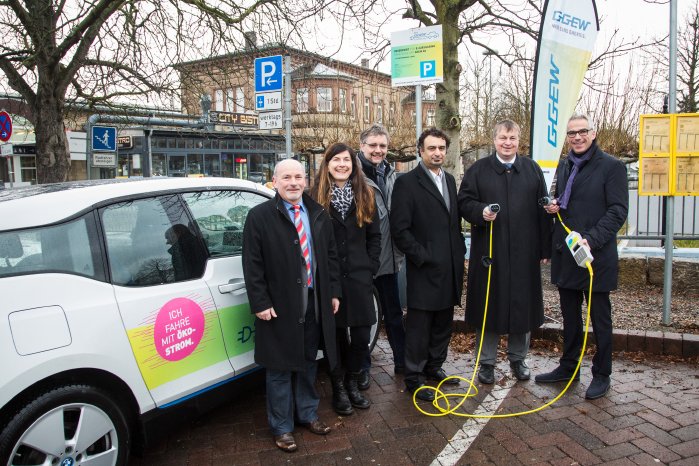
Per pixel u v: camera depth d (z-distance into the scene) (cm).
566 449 310
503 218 391
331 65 975
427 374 422
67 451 248
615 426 335
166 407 295
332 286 336
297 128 1498
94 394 257
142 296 285
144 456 316
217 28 862
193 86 955
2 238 241
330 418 362
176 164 1972
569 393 388
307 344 334
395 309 430
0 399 224
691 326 489
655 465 289
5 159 2436
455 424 347
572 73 516
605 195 376
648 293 620
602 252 372
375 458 308
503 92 1631
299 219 326
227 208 363
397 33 547
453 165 673
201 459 312
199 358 314
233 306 338
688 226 745
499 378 424
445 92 664
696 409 354
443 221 387
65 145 830
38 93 801
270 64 690
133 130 1892
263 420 363
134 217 299
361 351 370
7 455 229
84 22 775
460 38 677
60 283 252
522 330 393
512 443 320
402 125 1611
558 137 520
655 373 418
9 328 230
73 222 269
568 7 503
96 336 258
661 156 475
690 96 2069
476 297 406
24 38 791
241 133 1496
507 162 395
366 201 359
